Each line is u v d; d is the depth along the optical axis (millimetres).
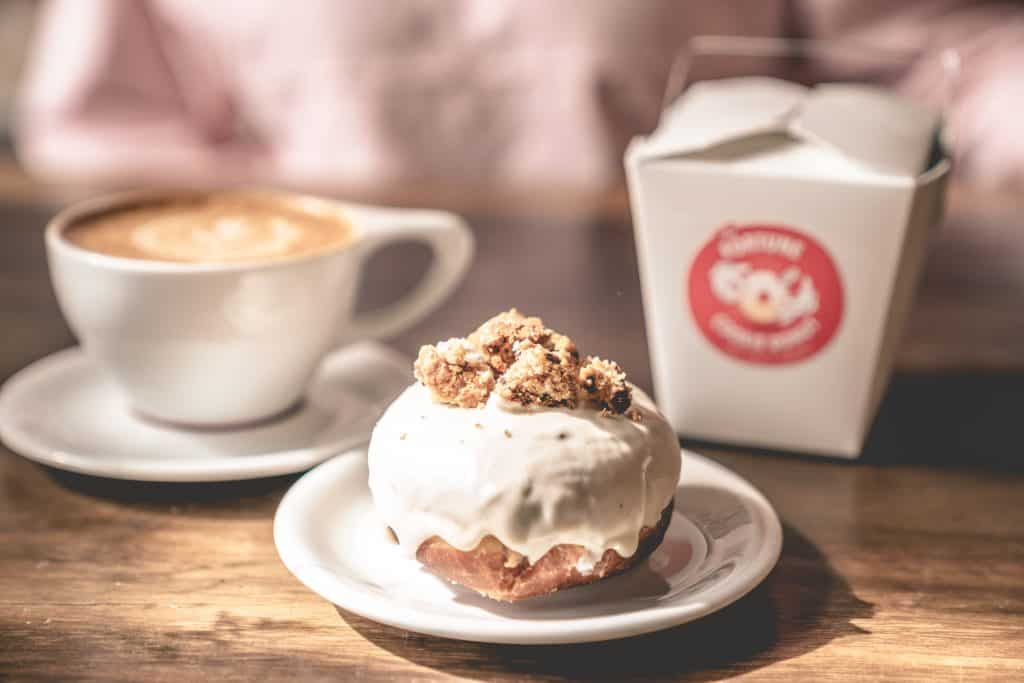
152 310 579
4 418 596
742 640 482
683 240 588
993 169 1131
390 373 660
